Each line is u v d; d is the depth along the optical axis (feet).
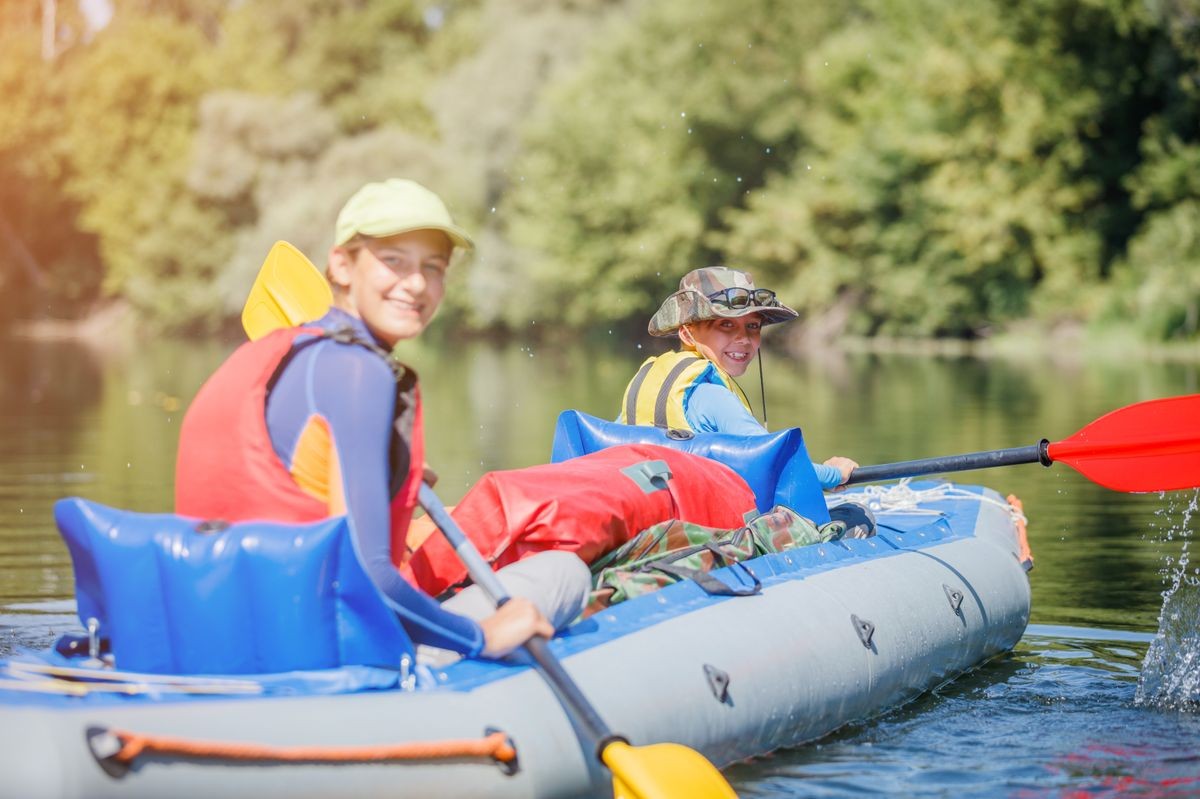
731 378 14.28
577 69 103.65
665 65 101.35
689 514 11.60
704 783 8.23
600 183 102.47
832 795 9.59
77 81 161.27
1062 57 85.87
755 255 97.40
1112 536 20.88
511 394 54.03
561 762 8.29
